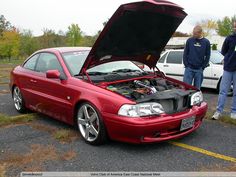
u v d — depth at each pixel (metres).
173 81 5.46
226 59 5.62
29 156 4.21
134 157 4.14
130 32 4.66
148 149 4.40
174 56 9.98
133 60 5.47
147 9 4.35
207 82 9.19
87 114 4.62
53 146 4.57
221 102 5.73
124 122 4.09
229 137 4.86
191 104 4.64
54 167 3.88
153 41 5.19
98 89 4.52
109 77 5.04
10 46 41.91
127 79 5.07
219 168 3.76
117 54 5.04
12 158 4.14
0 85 11.33
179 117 4.32
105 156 4.18
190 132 4.67
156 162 3.97
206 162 3.95
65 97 5.00
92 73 5.21
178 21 4.98
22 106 6.40
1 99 8.24
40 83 5.60
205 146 4.48
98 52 4.73
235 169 3.73
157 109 4.22
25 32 44.34
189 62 6.49
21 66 6.57
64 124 5.62
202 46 6.36
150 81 5.26
